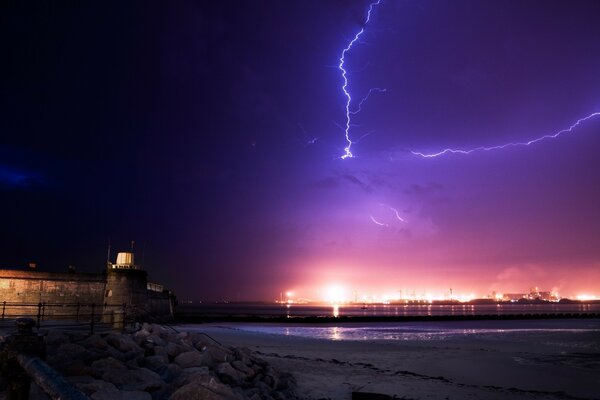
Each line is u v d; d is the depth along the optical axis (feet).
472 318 327.47
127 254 141.59
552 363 86.22
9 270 114.32
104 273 133.28
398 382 58.29
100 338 42.65
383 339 142.00
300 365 67.92
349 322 286.66
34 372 8.48
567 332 185.68
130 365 38.73
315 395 49.67
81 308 124.16
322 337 150.00
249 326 219.82
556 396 56.44
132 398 29.84
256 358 57.82
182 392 28.58
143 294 138.00
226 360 49.67
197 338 56.13
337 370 64.90
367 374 62.64
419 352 97.09
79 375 33.17
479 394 54.34
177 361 44.52
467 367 78.95
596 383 67.05
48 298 118.73
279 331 180.55
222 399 28.66
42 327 63.77
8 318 82.69
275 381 49.08
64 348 37.65
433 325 252.42
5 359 10.28
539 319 334.44
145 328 55.88
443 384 58.65
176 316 266.77
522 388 62.59
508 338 151.43
